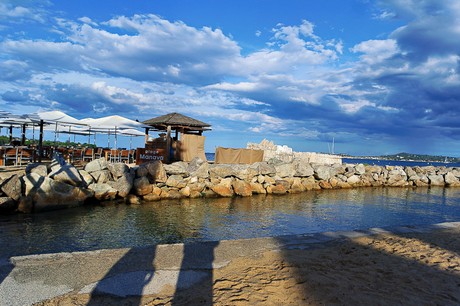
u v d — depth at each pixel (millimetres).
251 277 5160
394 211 17375
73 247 8906
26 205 12406
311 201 19359
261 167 21859
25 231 10156
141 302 4188
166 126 23734
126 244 9461
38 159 21281
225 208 15789
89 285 4621
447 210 18391
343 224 13547
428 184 32594
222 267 5582
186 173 18625
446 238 8391
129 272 5160
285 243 7320
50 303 4051
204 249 6590
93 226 11227
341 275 5410
